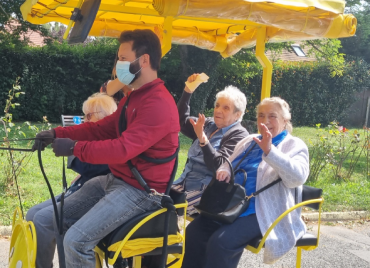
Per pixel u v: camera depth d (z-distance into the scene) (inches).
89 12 93.7
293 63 718.5
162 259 93.5
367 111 796.0
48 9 136.3
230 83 645.3
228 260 112.5
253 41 162.9
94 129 110.7
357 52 916.6
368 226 232.7
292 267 172.7
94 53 581.6
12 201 219.6
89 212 94.9
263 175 122.0
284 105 128.1
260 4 123.5
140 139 90.4
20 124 527.8
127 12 132.3
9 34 557.3
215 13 119.3
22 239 104.3
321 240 206.4
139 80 99.3
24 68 561.3
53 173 280.5
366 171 359.3
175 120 96.3
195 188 139.0
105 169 122.3
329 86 729.0
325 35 135.5
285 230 118.0
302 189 129.5
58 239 104.5
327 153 328.5
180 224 186.1
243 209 118.2
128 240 94.3
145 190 93.4
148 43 97.7
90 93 593.9
